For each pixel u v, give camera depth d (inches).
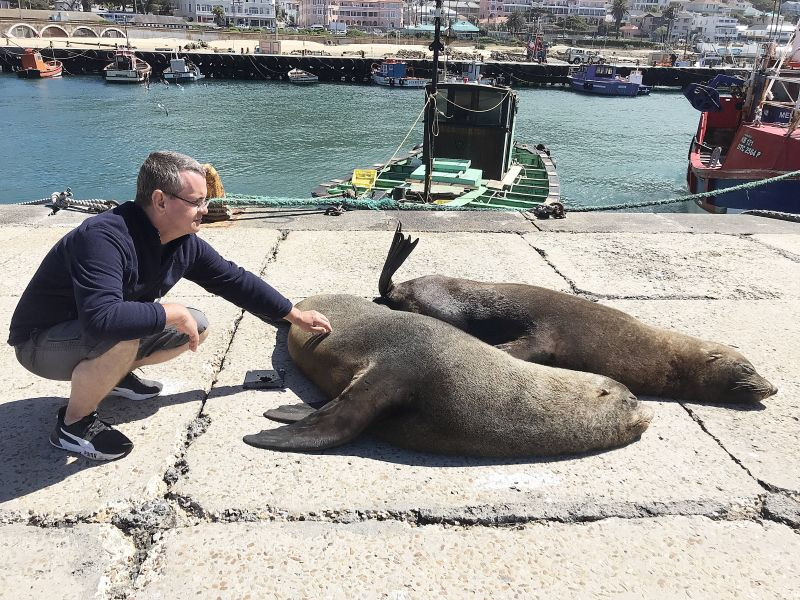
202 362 146.9
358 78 2372.0
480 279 207.2
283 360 150.3
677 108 1852.9
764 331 174.6
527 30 5447.8
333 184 603.8
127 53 2096.5
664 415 135.0
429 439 117.3
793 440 126.0
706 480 112.3
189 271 118.2
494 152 631.2
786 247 252.1
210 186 268.4
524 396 116.6
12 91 1738.4
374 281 201.6
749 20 6525.6
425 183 533.3
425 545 96.3
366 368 122.6
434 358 118.8
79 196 786.8
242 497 104.2
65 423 110.9
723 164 617.9
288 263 218.1
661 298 195.6
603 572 92.3
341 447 119.5
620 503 105.7
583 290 199.5
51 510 99.9
